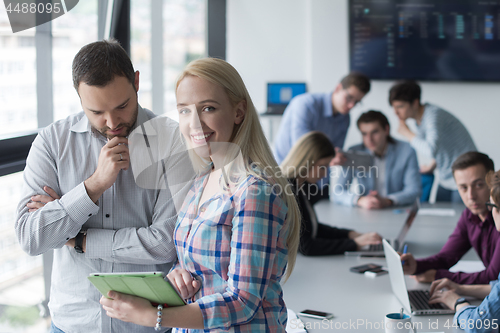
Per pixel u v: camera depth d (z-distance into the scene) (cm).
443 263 195
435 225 279
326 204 346
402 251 227
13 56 196
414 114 364
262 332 95
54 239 116
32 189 123
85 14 247
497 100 439
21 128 204
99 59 108
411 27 435
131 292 95
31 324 213
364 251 227
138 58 377
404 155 349
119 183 123
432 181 376
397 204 336
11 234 195
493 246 187
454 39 432
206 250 98
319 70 454
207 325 90
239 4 471
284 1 468
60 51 232
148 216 126
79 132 125
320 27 448
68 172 124
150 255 121
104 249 121
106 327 124
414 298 166
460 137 360
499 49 430
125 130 116
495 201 158
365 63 443
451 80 437
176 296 91
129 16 276
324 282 187
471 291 166
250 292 91
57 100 234
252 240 92
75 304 125
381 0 434
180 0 435
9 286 197
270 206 94
